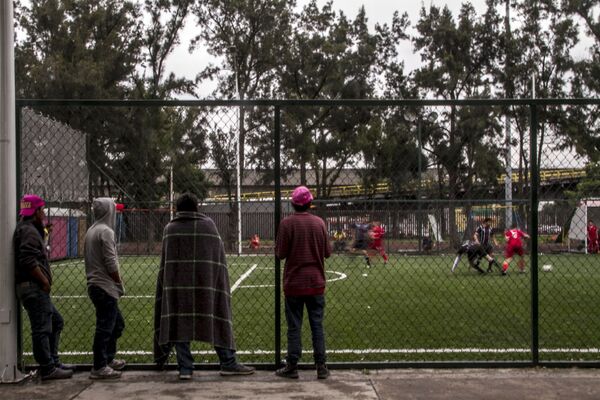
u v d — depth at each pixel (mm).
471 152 14055
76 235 15977
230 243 13977
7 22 5930
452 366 6383
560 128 7926
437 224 15758
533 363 6395
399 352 7328
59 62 34969
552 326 9000
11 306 5922
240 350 7605
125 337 8539
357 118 18266
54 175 8172
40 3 37844
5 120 5918
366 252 16609
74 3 39219
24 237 5844
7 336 5898
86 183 9102
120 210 8773
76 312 10883
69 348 7816
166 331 6008
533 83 37750
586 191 9242
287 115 16328
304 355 7281
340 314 10219
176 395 5520
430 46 41344
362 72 43938
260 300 12367
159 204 8734
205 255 6090
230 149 8242
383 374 6199
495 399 5305
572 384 5750
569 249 17078
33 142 7758
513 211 16062
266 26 44438
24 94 35750
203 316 6020
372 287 14227
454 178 14695
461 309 10742
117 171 9242
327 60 43375
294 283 6039
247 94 45375
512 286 14352
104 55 38312
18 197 6363
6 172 5914
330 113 18172
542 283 14977
